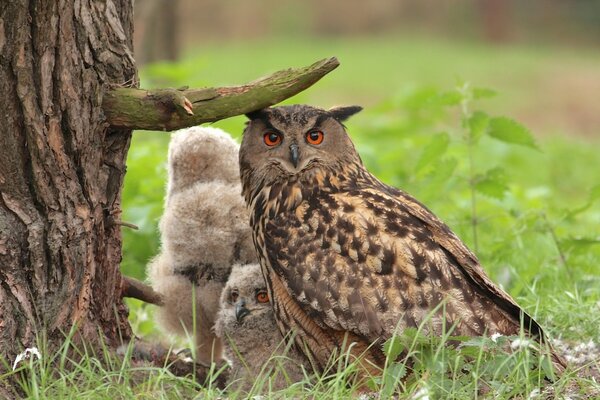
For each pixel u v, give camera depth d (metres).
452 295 10.17
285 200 11.02
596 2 80.06
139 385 9.72
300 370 11.01
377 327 10.12
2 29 9.20
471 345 9.52
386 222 10.46
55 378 9.69
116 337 10.66
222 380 11.68
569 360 10.94
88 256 10.01
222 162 13.12
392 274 10.22
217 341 12.98
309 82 10.01
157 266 13.23
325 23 83.56
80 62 9.62
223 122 19.05
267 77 10.00
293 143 11.12
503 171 14.87
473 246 15.05
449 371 9.61
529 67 64.88
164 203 14.52
